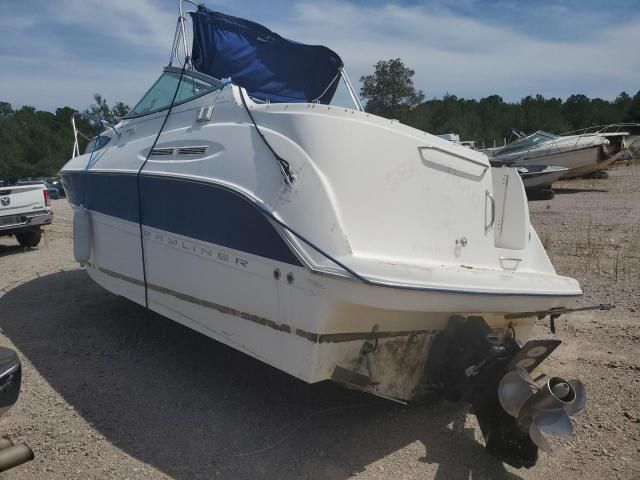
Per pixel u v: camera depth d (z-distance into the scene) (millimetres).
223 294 3346
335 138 3016
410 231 3170
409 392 3293
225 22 4641
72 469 2875
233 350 4520
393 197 3117
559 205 14719
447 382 3195
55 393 3732
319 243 2824
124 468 2889
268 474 2869
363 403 3693
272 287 3004
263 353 3145
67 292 6281
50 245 9797
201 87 4078
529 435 2834
